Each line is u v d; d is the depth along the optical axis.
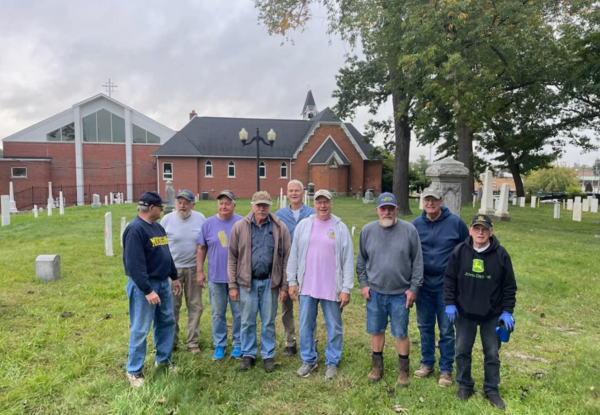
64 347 4.66
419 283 3.87
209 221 4.69
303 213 5.02
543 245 10.59
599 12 15.19
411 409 3.56
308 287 4.20
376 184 41.53
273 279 4.35
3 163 36.00
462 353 3.69
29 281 7.28
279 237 4.40
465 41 13.77
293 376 4.18
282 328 5.51
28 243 11.38
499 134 32.50
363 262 4.14
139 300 3.91
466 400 3.66
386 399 3.74
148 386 3.78
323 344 4.97
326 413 3.52
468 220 14.95
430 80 14.02
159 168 38.38
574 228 14.47
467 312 3.58
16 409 3.44
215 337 4.61
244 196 40.41
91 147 39.38
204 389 3.92
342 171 39.19
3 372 4.03
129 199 40.19
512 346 4.83
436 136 32.47
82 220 16.67
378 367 4.07
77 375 4.08
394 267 3.88
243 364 4.29
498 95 17.00
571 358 4.46
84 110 39.12
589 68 15.58
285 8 14.86
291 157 40.47
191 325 4.74
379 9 13.91
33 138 38.31
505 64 16.03
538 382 3.95
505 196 16.30
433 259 4.04
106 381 3.94
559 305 6.29
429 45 13.40
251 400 3.73
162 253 4.09
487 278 3.53
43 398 3.66
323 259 4.16
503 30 13.35
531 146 31.09
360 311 6.09
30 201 37.12
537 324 5.54
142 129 40.53
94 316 5.67
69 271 8.12
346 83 20.70
